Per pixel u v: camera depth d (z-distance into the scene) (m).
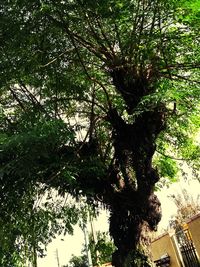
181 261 11.91
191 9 7.96
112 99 11.11
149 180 9.14
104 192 9.63
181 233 12.01
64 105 10.99
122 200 9.43
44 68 9.75
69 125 8.53
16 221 9.41
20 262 10.27
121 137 9.87
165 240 13.06
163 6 8.31
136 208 9.15
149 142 9.41
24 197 9.11
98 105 10.26
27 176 8.09
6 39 8.87
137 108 8.72
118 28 9.28
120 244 9.06
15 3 8.49
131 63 9.57
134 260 8.67
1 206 8.61
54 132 7.52
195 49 9.29
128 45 9.24
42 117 9.19
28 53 9.29
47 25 9.02
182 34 8.88
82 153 9.85
